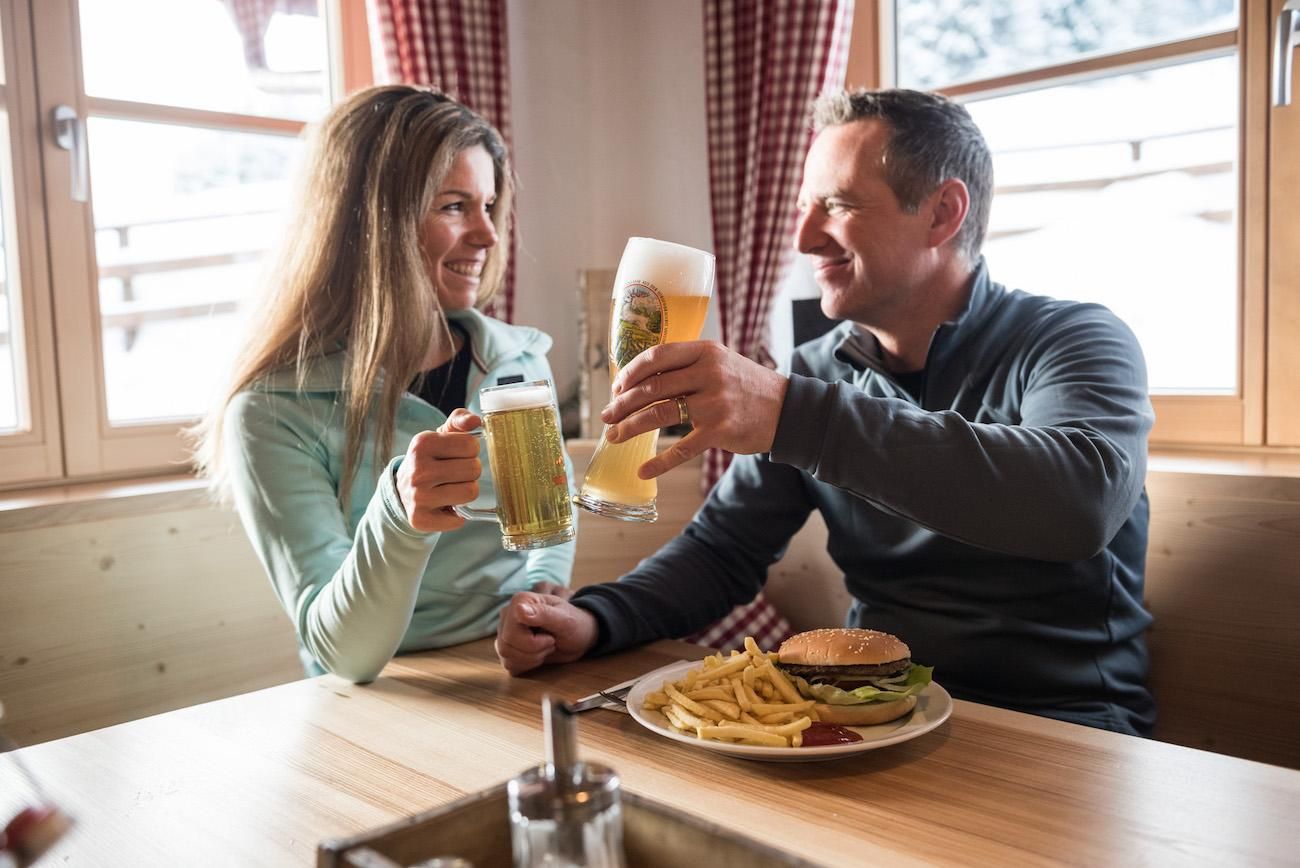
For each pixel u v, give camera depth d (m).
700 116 2.66
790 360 1.65
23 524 1.62
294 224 1.44
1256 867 0.64
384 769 0.84
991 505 0.97
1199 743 1.57
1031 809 0.73
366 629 1.07
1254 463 1.72
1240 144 1.91
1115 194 2.12
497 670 1.14
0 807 0.78
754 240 2.40
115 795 0.80
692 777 0.81
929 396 1.42
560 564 1.54
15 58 1.93
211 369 2.29
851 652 0.91
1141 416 1.16
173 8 2.17
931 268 1.39
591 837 0.46
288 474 1.26
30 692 1.62
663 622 1.27
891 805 0.75
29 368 1.96
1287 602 1.47
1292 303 1.86
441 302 1.51
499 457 0.94
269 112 2.34
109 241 2.10
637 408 0.92
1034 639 1.26
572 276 2.80
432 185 1.38
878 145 1.34
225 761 0.87
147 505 1.76
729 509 1.46
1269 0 1.85
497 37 2.49
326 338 1.39
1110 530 1.03
